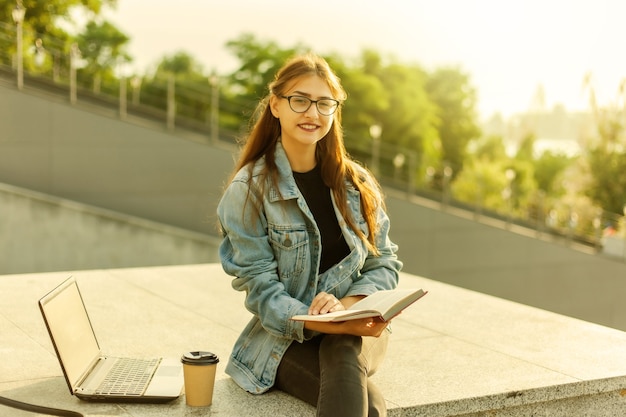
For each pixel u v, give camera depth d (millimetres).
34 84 15242
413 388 3479
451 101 44094
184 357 3027
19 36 13734
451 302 5523
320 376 2748
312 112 2924
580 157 37906
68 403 3082
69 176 13609
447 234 16672
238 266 3000
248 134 3178
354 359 2650
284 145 3064
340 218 3053
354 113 38188
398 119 38938
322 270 3084
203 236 13688
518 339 4477
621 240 19109
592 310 18594
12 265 12312
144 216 14070
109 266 13000
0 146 13164
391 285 3154
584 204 36312
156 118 15922
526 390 3496
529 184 43906
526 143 45562
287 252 2994
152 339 4305
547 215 20500
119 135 13859
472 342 4383
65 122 13531
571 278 18281
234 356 3293
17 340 4137
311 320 2688
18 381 3406
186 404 3053
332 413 2502
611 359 4055
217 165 14461
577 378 3678
